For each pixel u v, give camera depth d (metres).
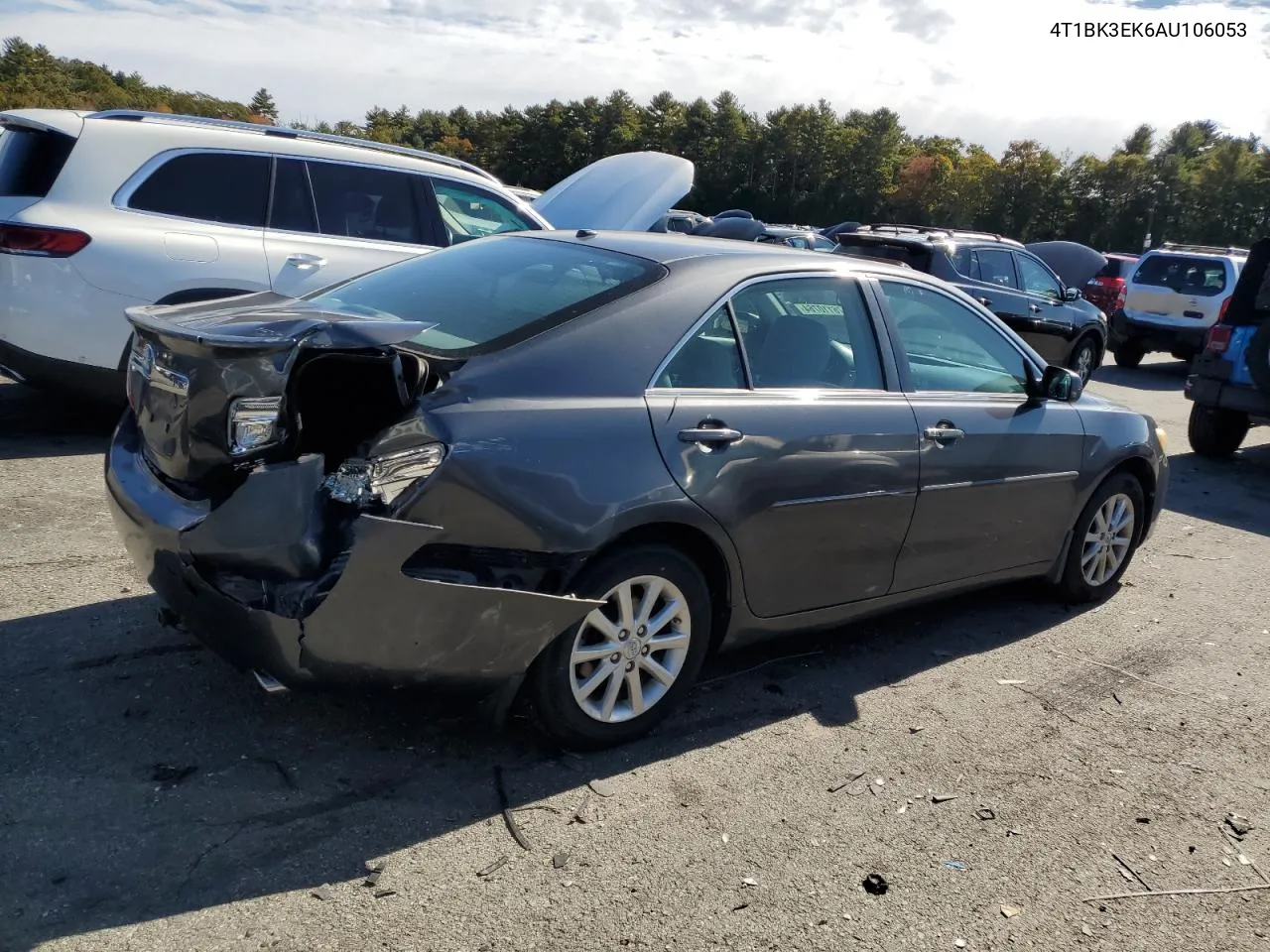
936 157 92.06
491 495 2.91
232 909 2.53
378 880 2.69
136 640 3.86
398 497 2.80
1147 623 5.17
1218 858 3.18
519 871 2.78
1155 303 16.02
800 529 3.71
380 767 3.20
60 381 6.11
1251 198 80.56
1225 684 4.50
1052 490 4.77
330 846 2.80
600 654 3.29
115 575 4.43
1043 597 5.41
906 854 3.04
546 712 3.22
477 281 3.75
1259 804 3.52
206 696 3.51
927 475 4.11
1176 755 3.81
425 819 2.96
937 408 4.21
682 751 3.48
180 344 2.94
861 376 4.02
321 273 6.79
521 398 3.07
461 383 3.02
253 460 2.91
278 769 3.14
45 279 5.89
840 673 4.25
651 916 2.65
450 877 2.73
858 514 3.89
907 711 3.96
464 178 7.68
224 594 2.85
